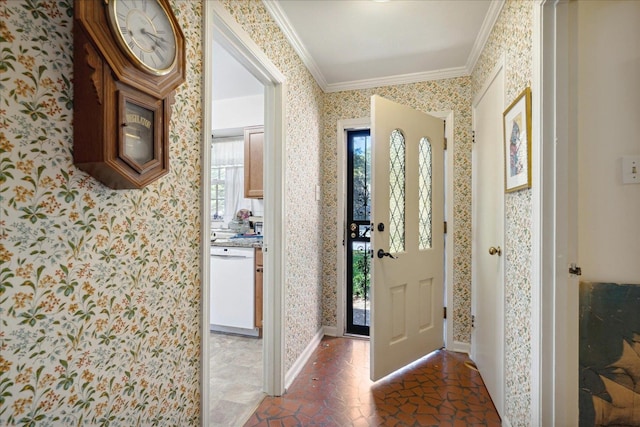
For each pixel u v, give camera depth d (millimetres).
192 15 1141
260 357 2404
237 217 3369
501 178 1692
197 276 1184
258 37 1604
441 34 2033
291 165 2074
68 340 736
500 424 1626
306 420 1648
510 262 1545
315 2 1707
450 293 2531
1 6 606
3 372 617
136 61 780
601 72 1173
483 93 2086
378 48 2203
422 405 1782
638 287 1160
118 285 862
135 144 808
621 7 1162
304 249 2344
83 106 721
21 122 638
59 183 708
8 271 622
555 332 1159
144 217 945
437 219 2484
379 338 2043
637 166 1155
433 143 2457
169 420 1054
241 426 1600
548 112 1163
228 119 3244
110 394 843
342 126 2832
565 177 1155
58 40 704
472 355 2367
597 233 1186
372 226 2035
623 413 1165
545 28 1160
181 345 1108
